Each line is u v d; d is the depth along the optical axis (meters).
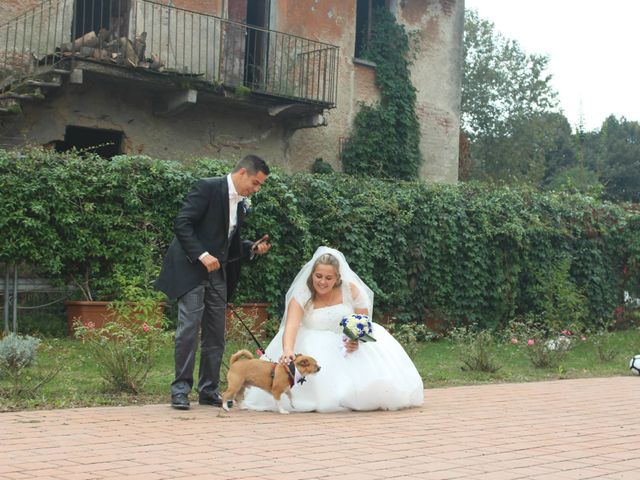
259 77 18.75
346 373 6.70
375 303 14.19
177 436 5.27
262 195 12.88
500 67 41.06
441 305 14.91
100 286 11.80
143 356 8.52
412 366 7.13
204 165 12.80
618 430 6.08
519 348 13.03
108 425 5.61
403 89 20.64
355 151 19.80
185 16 16.78
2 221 10.92
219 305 6.77
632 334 16.81
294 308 6.91
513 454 5.00
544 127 40.88
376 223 14.19
